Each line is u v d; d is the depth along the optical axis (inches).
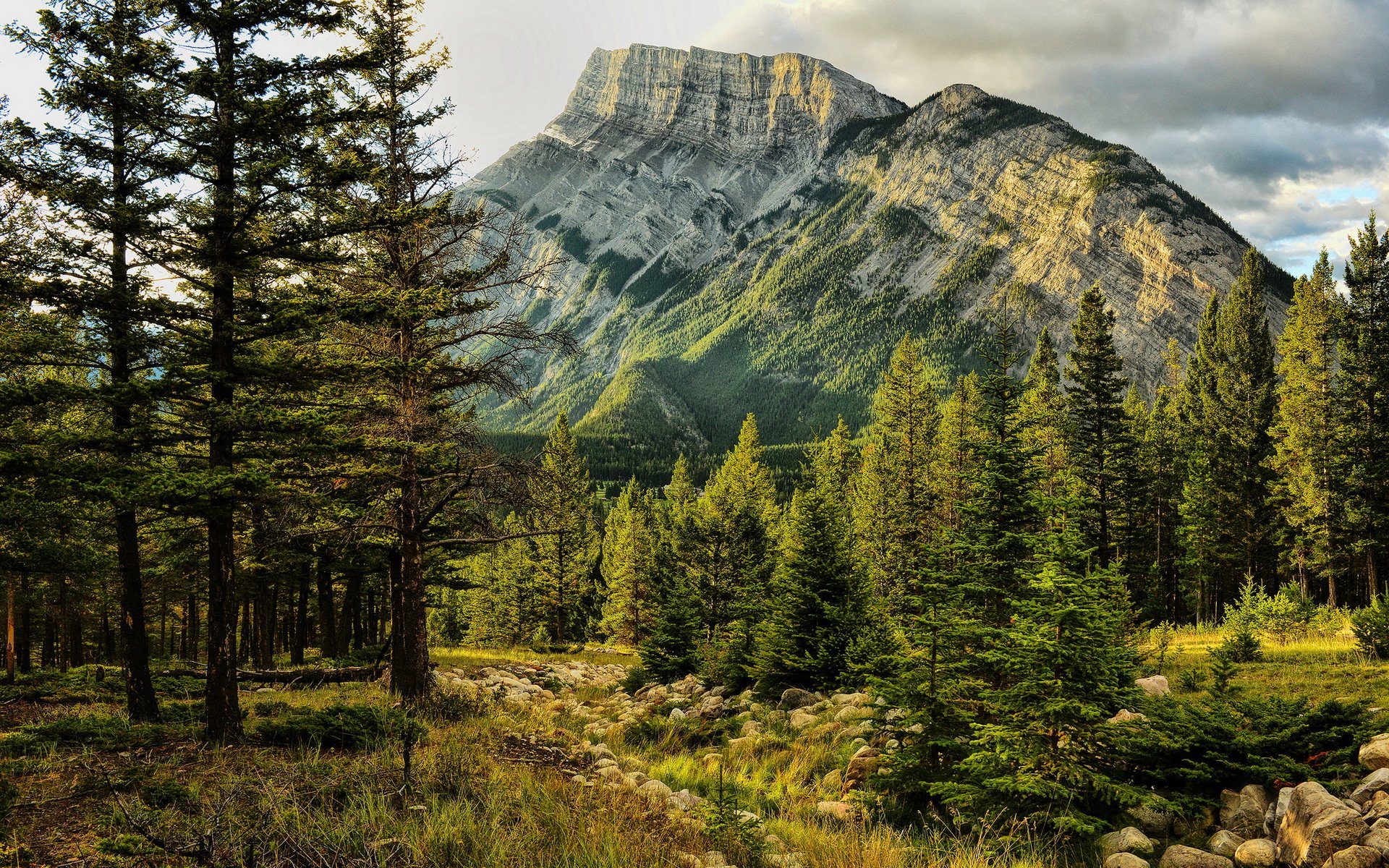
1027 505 460.4
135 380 434.3
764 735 647.1
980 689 424.5
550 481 737.6
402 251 660.1
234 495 443.2
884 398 1882.4
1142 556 1852.9
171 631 1909.4
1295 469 1652.3
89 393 417.7
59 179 429.1
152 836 236.5
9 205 439.8
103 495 410.9
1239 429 1985.7
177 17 451.8
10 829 278.2
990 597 467.5
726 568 1332.4
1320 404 1558.8
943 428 1841.8
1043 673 377.1
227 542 458.6
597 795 385.7
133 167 465.1
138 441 459.8
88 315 451.8
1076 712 363.6
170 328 466.0
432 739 488.4
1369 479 1487.5
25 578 1011.9
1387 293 1589.6
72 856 258.5
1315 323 1600.6
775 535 2084.2
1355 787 331.9
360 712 507.2
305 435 479.8
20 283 420.8
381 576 1327.5
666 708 868.0
